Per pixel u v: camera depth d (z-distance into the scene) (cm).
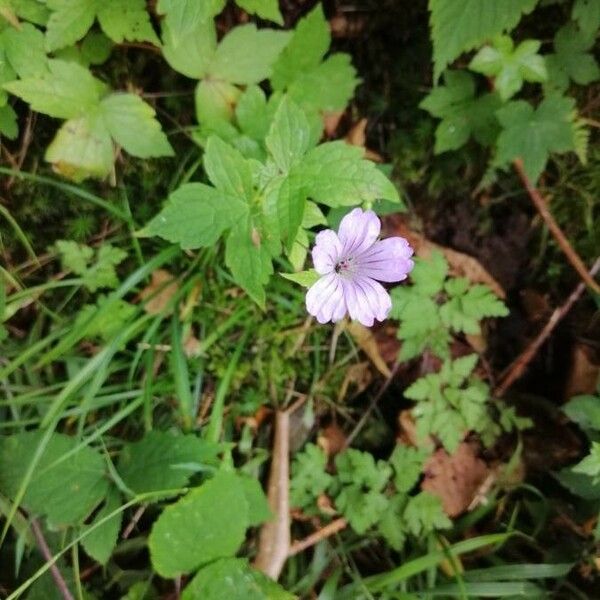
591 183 24
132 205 23
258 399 24
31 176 21
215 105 21
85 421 22
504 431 24
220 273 22
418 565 22
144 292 22
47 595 20
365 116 24
